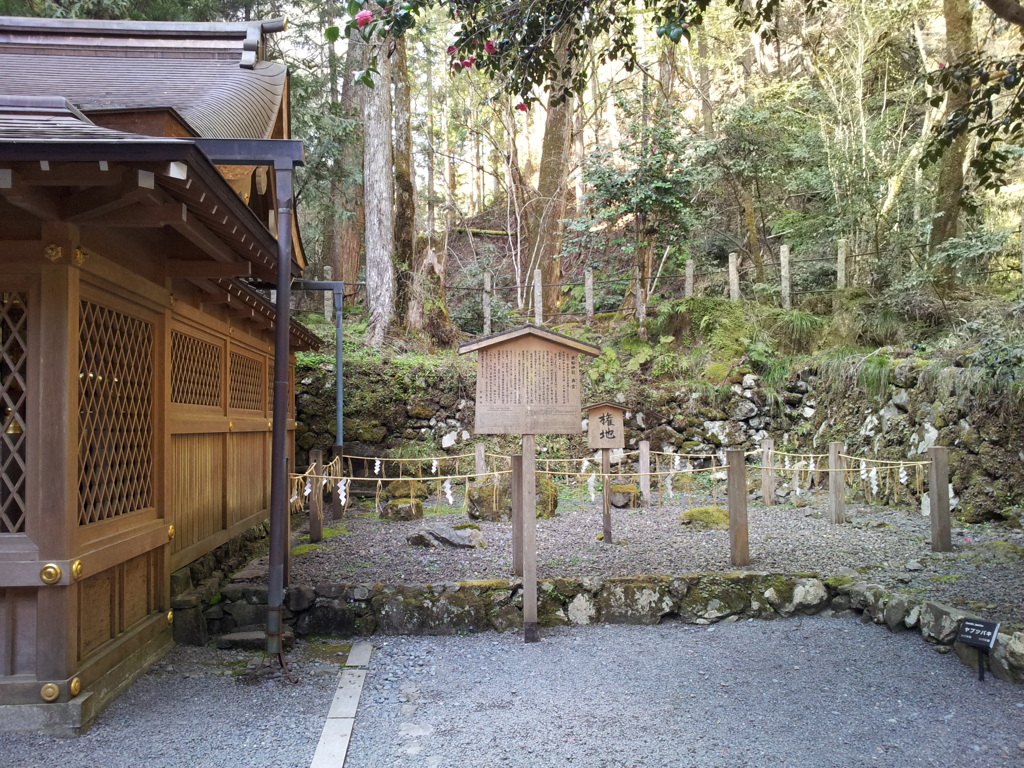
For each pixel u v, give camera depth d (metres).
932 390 8.38
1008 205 12.77
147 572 4.24
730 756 3.12
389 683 4.04
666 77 16.91
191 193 3.12
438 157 23.27
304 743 3.23
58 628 3.24
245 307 6.07
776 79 14.97
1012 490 7.34
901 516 8.00
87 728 3.30
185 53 6.55
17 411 3.39
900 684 3.92
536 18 5.10
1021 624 4.14
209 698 3.73
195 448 5.18
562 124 17.08
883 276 12.59
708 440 10.97
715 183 15.37
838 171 13.37
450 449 11.17
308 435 10.86
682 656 4.44
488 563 5.94
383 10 4.62
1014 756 3.10
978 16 12.51
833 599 5.23
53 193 3.19
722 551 6.24
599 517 8.35
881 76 15.26
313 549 6.63
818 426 10.45
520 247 18.97
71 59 6.11
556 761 3.09
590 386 11.33
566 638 4.84
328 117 13.57
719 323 12.05
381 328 13.20
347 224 17.42
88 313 3.50
